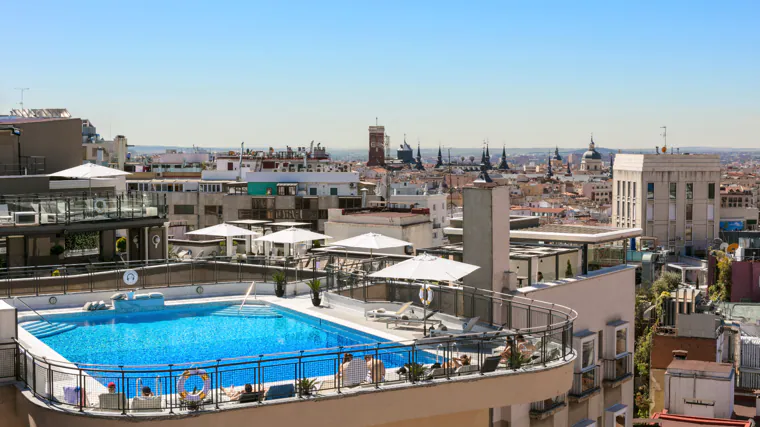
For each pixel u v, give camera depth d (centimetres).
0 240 4719
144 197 5541
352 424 2145
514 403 2381
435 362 2447
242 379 2347
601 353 3419
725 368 4462
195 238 10725
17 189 5444
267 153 17262
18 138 6012
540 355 2497
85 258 5112
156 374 2406
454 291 3091
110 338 2931
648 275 10806
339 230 7806
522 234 3619
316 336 2936
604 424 3394
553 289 3114
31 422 2080
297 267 4238
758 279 10338
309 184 12619
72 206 4975
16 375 2212
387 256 3909
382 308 3191
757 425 4278
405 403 2217
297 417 2073
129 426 1942
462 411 2319
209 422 1981
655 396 5856
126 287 3847
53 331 3039
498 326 2905
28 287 3584
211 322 3194
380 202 12369
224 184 12762
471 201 3020
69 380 2239
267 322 3178
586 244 3481
